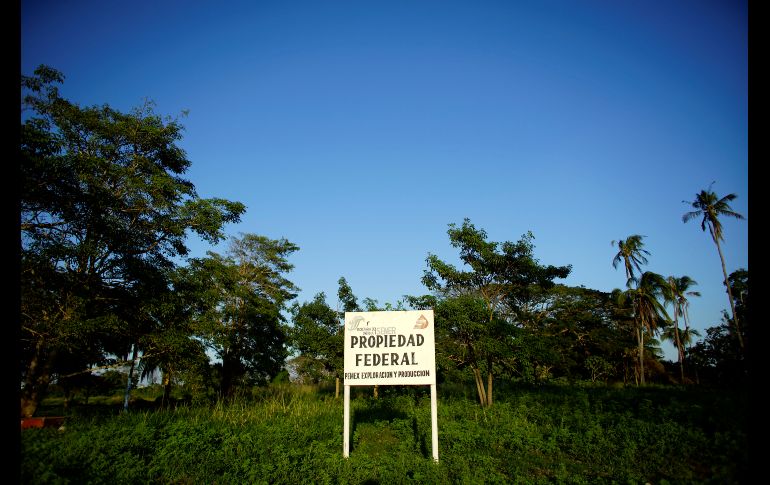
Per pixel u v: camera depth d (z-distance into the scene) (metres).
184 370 19.34
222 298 25.03
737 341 40.91
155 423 12.76
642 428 11.59
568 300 47.88
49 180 13.80
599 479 8.55
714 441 10.19
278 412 16.27
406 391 22.22
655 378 50.56
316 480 8.95
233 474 9.11
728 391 19.72
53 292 15.53
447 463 9.98
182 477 8.89
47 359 16.06
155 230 18.20
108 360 18.69
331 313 26.42
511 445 11.23
